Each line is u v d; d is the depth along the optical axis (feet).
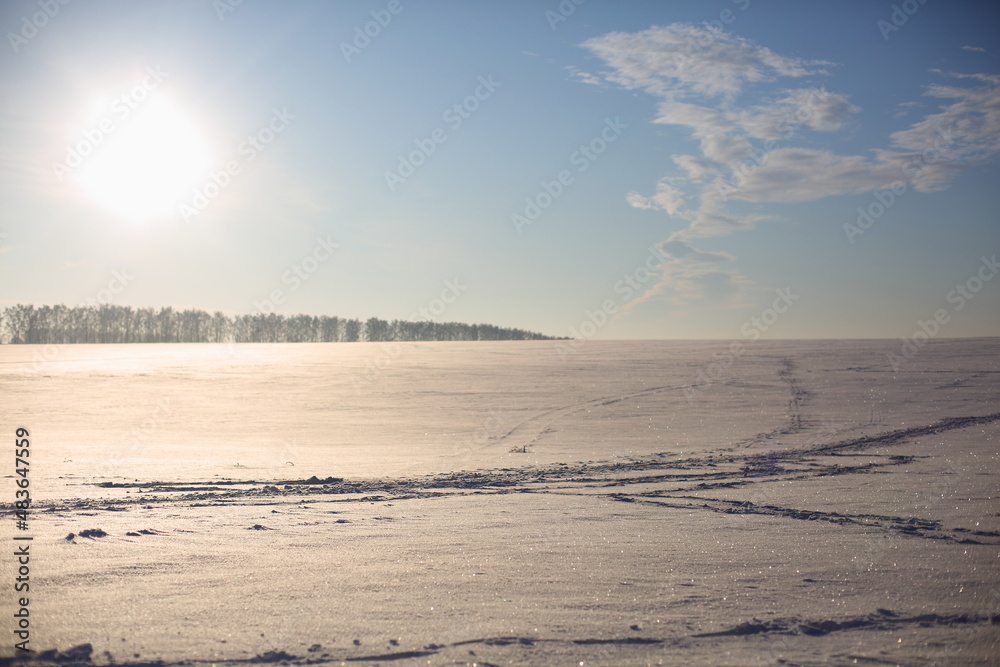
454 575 21.90
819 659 15.55
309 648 15.78
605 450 67.77
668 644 16.25
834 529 29.81
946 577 21.99
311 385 141.38
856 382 125.08
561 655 15.52
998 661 15.49
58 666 14.69
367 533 28.86
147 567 22.45
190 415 104.53
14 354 220.43
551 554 24.91
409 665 14.94
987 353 163.43
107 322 345.92
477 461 60.70
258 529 29.48
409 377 151.23
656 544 26.68
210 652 15.52
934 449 61.77
